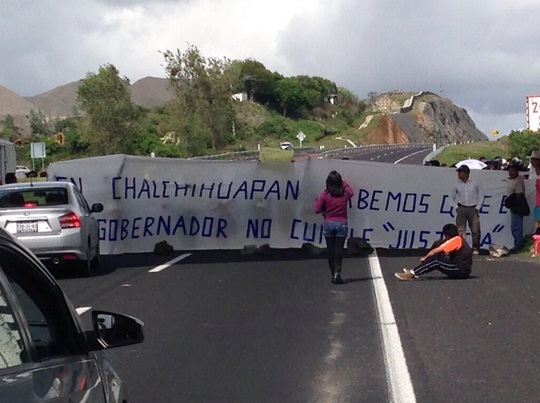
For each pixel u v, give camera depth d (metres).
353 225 21.08
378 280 15.97
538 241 19.84
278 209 21.45
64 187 17.38
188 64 77.69
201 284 15.84
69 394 3.75
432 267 15.92
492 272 17.05
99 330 4.62
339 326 11.73
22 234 16.39
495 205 21.03
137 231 21.55
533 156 20.53
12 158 38.78
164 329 11.66
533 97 37.47
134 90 187.88
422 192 21.08
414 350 10.23
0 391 3.33
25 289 4.11
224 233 21.66
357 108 185.62
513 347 10.31
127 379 9.09
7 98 163.38
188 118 77.38
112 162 21.45
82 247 16.73
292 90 162.38
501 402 8.09
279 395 8.45
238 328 11.70
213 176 21.56
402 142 175.12
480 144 96.69
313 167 21.28
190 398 8.38
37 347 3.98
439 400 8.17
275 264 18.80
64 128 104.62
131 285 15.84
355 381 8.93
